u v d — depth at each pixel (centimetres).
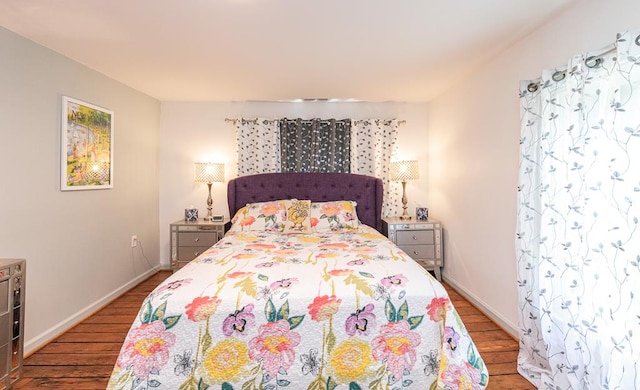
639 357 125
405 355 144
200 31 199
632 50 128
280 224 300
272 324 141
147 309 141
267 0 165
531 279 184
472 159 275
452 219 315
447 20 187
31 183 208
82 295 251
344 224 307
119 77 283
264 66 258
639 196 128
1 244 190
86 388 167
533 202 185
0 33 189
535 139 184
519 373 179
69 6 169
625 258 132
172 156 367
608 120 141
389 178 366
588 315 147
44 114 218
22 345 172
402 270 169
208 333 139
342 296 147
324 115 370
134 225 321
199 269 173
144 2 166
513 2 168
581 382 150
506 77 227
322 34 204
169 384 135
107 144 278
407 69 266
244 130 363
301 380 140
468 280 285
